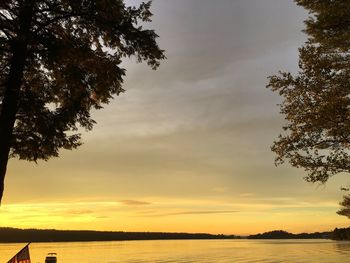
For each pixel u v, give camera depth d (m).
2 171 9.18
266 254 190.88
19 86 9.55
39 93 11.54
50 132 10.62
